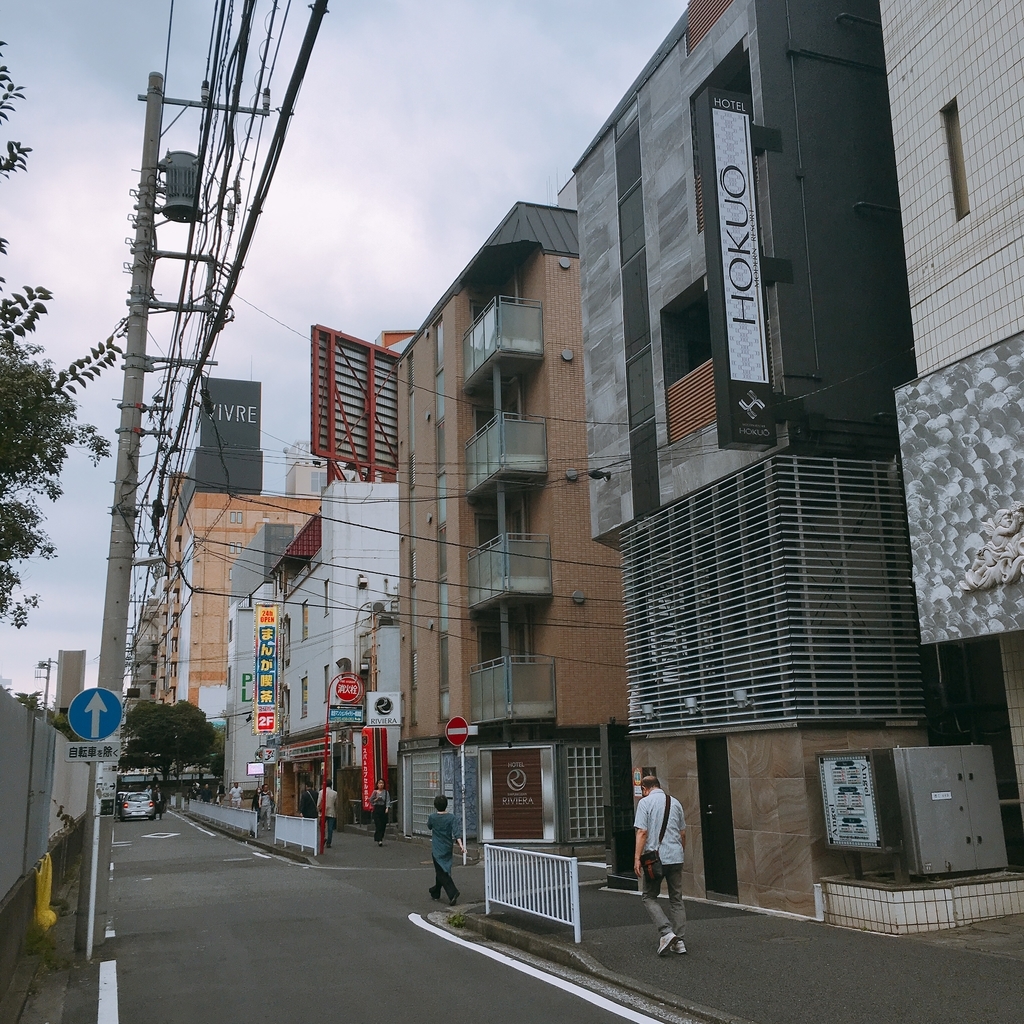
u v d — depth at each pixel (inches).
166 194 519.8
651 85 639.8
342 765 1451.8
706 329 625.6
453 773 1014.4
